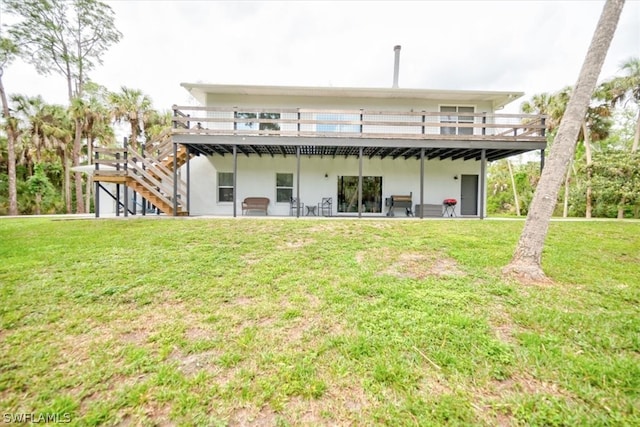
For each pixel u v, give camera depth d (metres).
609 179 13.27
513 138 9.63
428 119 12.06
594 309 3.13
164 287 3.69
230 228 7.10
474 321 2.83
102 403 1.86
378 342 2.50
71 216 12.12
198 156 12.06
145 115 18.80
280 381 2.05
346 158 12.27
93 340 2.56
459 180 12.38
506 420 1.73
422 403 1.86
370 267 4.48
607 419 1.72
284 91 11.48
